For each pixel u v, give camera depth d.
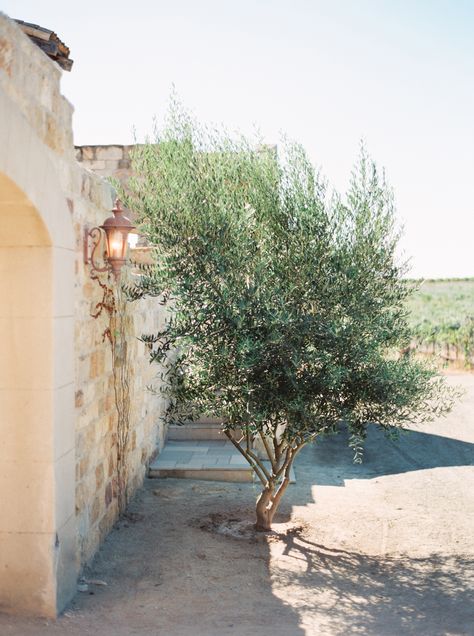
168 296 6.86
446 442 12.48
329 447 12.30
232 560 6.45
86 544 6.16
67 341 5.31
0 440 5.00
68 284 5.33
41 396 4.98
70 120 5.62
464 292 48.72
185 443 11.13
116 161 15.45
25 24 5.71
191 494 8.74
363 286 6.52
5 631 4.70
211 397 6.96
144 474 9.29
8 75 4.32
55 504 5.03
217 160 7.13
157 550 6.67
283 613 5.23
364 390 6.70
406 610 5.31
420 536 7.33
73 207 5.70
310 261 6.37
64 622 4.93
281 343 6.26
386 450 11.95
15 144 4.25
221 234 6.42
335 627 4.95
